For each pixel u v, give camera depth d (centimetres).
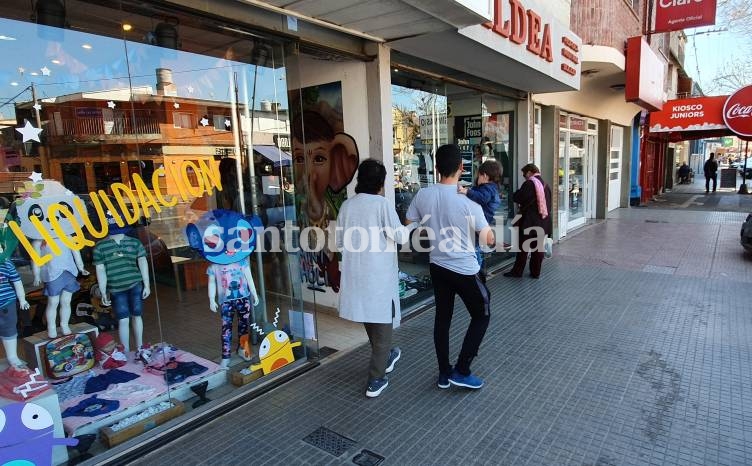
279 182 409
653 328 455
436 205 330
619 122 1400
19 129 293
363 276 326
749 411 307
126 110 352
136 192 360
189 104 391
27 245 291
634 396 329
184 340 382
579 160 1102
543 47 589
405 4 343
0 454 248
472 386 343
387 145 464
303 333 409
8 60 289
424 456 272
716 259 745
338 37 420
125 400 317
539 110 858
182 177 390
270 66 398
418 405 328
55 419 270
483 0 373
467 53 487
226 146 417
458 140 650
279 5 340
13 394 263
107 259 343
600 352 404
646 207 1538
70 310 318
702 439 278
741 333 437
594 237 984
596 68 900
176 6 299
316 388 359
